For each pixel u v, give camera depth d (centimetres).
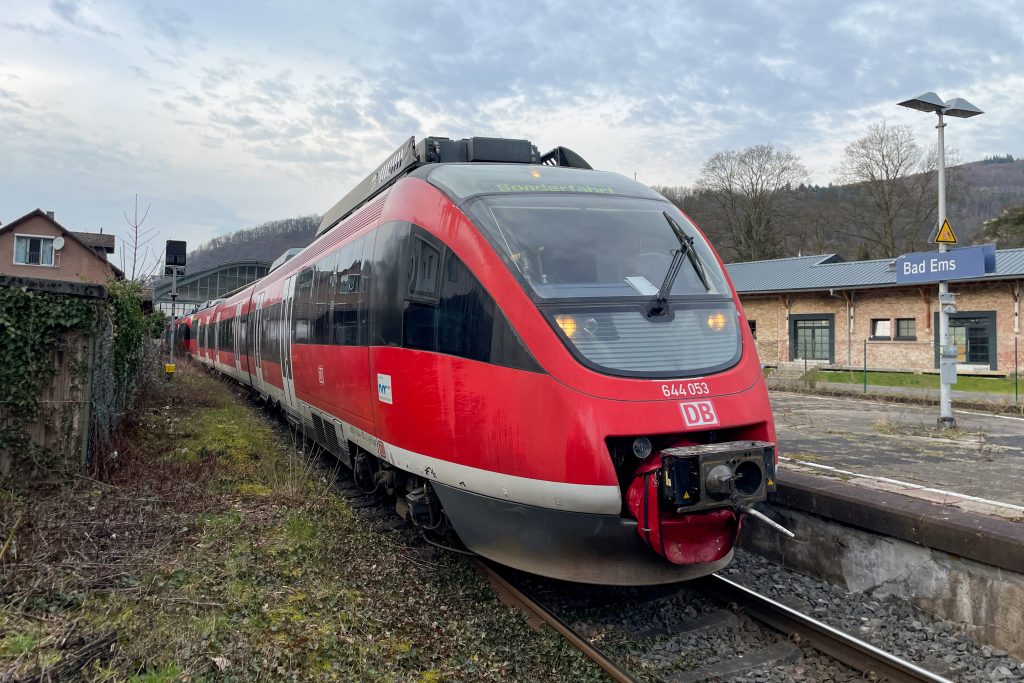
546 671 408
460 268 507
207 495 696
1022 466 824
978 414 1423
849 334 2477
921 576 517
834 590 573
